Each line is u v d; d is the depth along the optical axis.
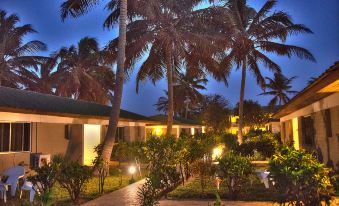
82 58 42.44
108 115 20.67
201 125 41.03
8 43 35.56
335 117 13.68
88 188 12.84
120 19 16.27
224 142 28.52
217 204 6.93
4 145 15.10
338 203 8.44
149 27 21.06
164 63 23.44
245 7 30.08
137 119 24.94
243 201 9.85
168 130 22.34
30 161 15.29
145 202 9.25
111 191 12.36
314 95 13.24
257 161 20.86
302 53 28.69
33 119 15.23
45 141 17.88
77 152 20.00
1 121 14.94
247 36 28.89
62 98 22.95
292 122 25.39
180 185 12.81
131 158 17.39
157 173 10.72
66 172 10.13
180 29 20.92
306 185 7.47
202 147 15.57
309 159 7.98
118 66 16.03
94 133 24.23
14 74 37.00
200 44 20.12
